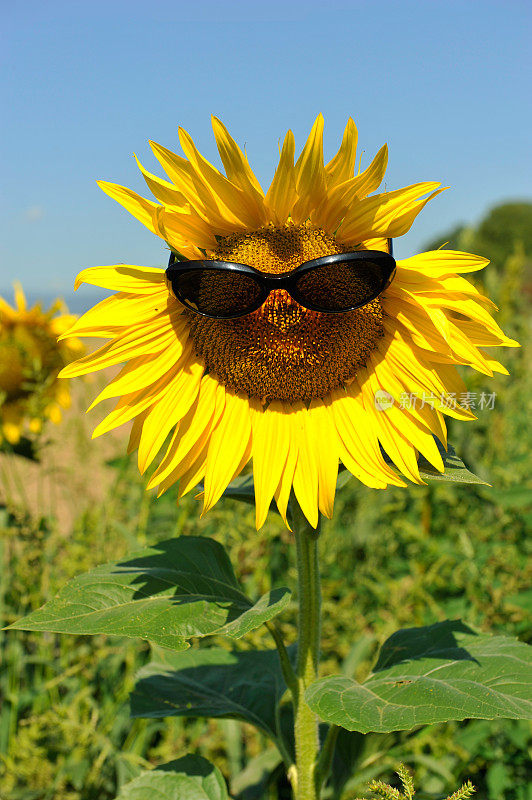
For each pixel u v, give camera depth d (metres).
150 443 1.11
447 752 1.27
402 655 1.11
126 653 1.38
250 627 1.02
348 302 1.09
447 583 1.44
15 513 1.39
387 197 1.08
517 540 1.48
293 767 1.14
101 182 1.08
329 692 1.04
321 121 1.07
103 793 1.27
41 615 1.06
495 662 1.06
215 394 1.13
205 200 1.09
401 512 1.67
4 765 1.28
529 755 1.22
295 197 1.09
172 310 1.12
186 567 1.11
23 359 1.51
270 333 1.11
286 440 1.12
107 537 1.47
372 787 0.99
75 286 1.09
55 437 1.56
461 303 1.08
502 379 1.83
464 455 1.55
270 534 1.42
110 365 1.11
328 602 1.40
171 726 1.36
